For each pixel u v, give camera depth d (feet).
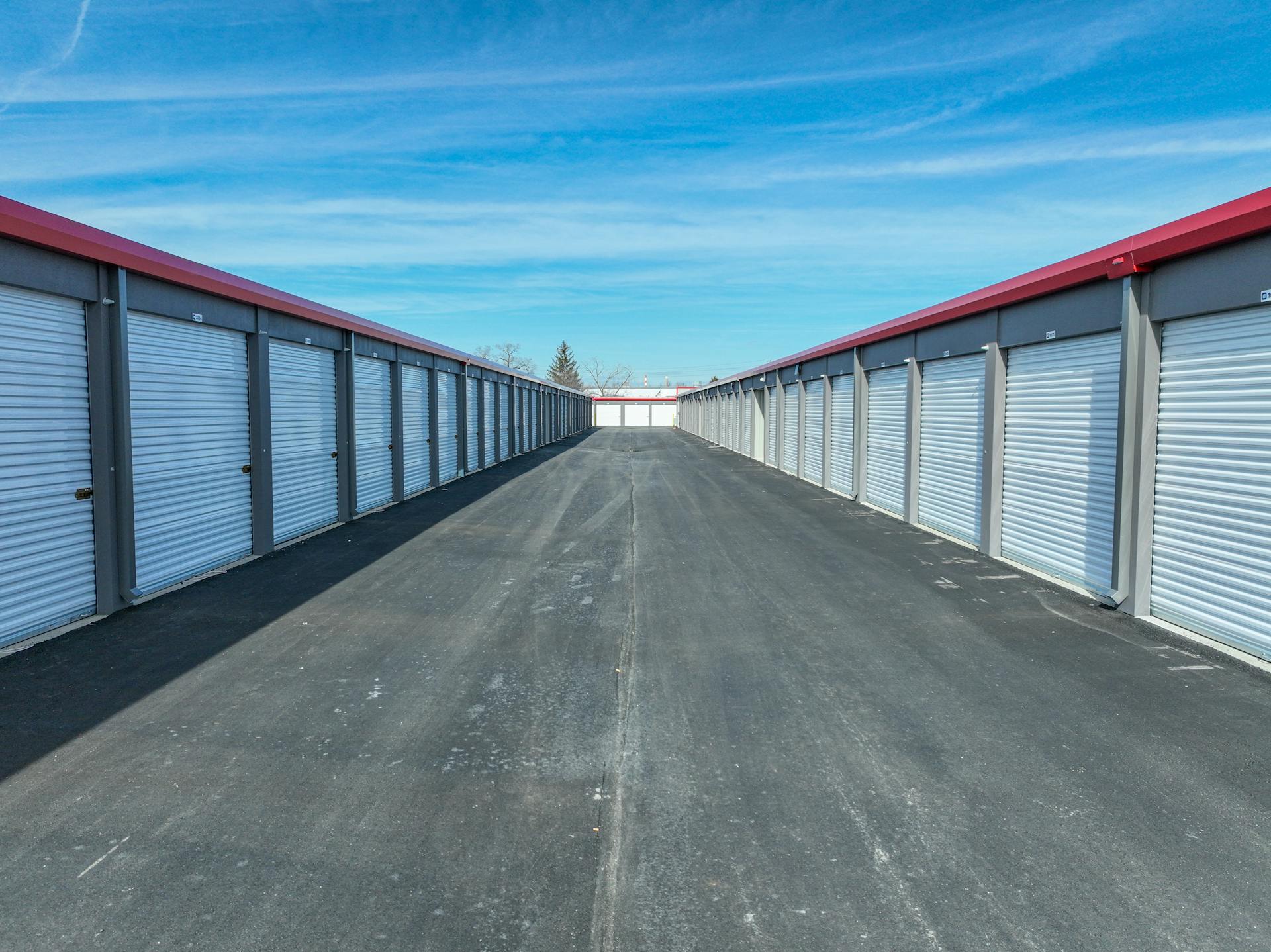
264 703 14.76
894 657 17.65
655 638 19.11
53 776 11.83
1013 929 8.57
